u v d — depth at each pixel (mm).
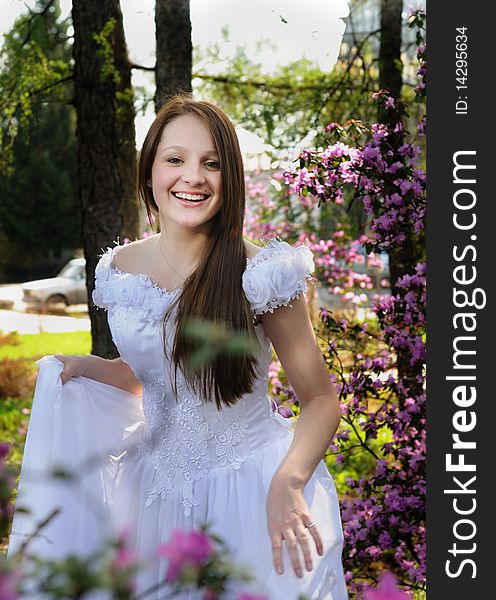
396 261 4621
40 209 22438
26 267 22812
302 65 5984
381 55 5180
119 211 5047
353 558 3682
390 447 3812
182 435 2346
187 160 2289
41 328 13781
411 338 3844
